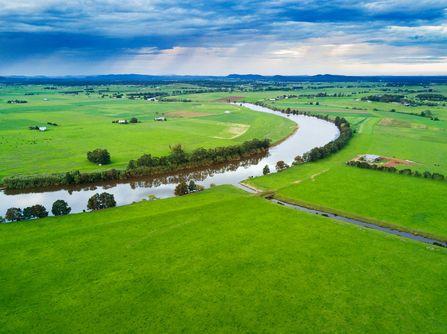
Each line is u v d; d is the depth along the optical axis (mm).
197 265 76250
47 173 141500
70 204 118125
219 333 57844
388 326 59188
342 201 112500
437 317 61031
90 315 61781
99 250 82250
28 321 60531
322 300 65250
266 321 60312
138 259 78562
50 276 72500
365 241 86250
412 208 106500
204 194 119062
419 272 73625
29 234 90125
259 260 78062
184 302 64875
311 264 76500
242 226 94125
